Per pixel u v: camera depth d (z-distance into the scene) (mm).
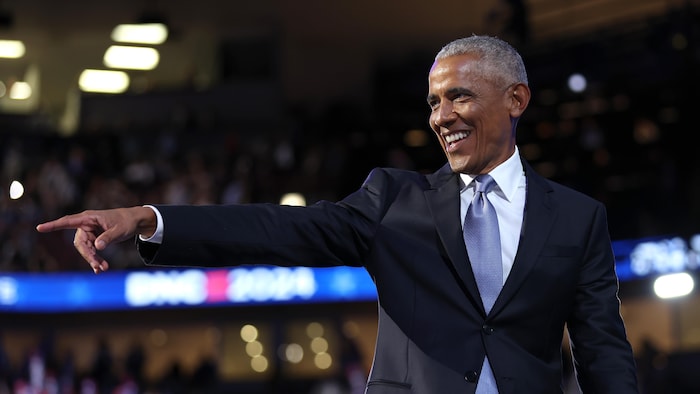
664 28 40000
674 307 33625
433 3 49531
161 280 37438
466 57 4660
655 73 42375
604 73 40844
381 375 4621
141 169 42406
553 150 41469
